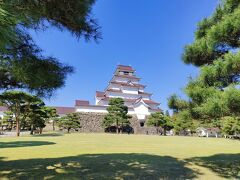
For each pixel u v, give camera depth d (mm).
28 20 3969
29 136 27453
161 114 43906
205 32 7355
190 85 6547
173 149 14812
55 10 4297
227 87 5516
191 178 6949
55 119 44875
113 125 42281
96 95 51750
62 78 5270
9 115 41688
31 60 4746
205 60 7273
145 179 6684
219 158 10953
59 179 6426
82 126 41312
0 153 11727
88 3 4527
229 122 34594
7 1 3424
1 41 2850
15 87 5746
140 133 44562
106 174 7117
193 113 6430
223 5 7188
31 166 8211
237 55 5344
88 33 4930
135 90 51844
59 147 14711
